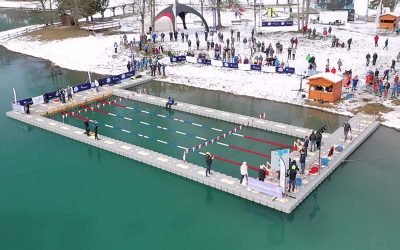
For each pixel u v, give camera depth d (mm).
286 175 22812
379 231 20172
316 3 77938
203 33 61406
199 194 23906
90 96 39875
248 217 21734
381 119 32219
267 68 44000
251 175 25109
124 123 34094
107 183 25188
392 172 25219
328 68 40156
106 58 53062
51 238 20250
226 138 30641
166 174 26281
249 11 81812
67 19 72812
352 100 35875
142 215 21906
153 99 38688
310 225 20875
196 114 35562
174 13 61562
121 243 19750
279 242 19641
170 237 20141
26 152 29578
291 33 58531
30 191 24422
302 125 31906
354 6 68938
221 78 43625
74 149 30016
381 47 49281
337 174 25297
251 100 37656
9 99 41125
